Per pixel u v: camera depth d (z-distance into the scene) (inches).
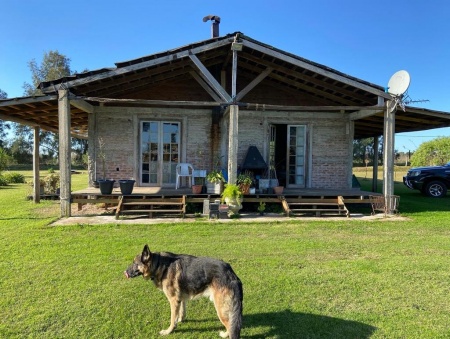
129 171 397.1
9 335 107.7
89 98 290.0
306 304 130.3
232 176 309.1
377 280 154.0
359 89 334.3
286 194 331.9
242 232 245.6
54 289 142.0
